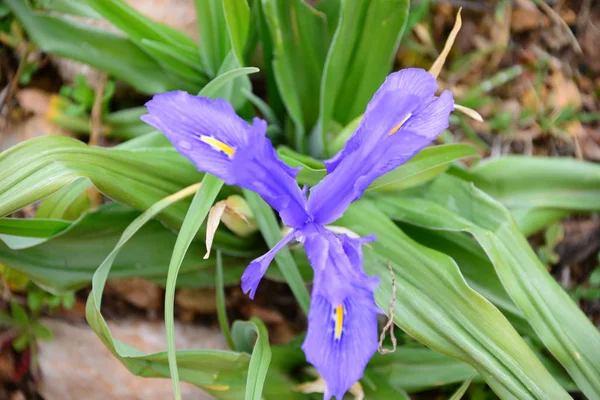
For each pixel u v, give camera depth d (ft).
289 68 1.57
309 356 1.21
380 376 1.56
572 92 2.00
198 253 1.54
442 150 1.48
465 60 1.97
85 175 1.38
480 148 1.87
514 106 1.96
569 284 1.82
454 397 1.45
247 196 1.48
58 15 1.70
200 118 1.26
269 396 1.49
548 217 1.62
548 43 2.03
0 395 1.75
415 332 1.43
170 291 1.33
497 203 1.52
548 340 1.45
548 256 1.76
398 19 1.52
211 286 1.61
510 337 1.40
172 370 1.31
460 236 1.57
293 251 1.56
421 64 1.95
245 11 1.43
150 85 1.63
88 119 1.70
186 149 1.23
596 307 1.78
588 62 2.04
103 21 1.69
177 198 1.41
